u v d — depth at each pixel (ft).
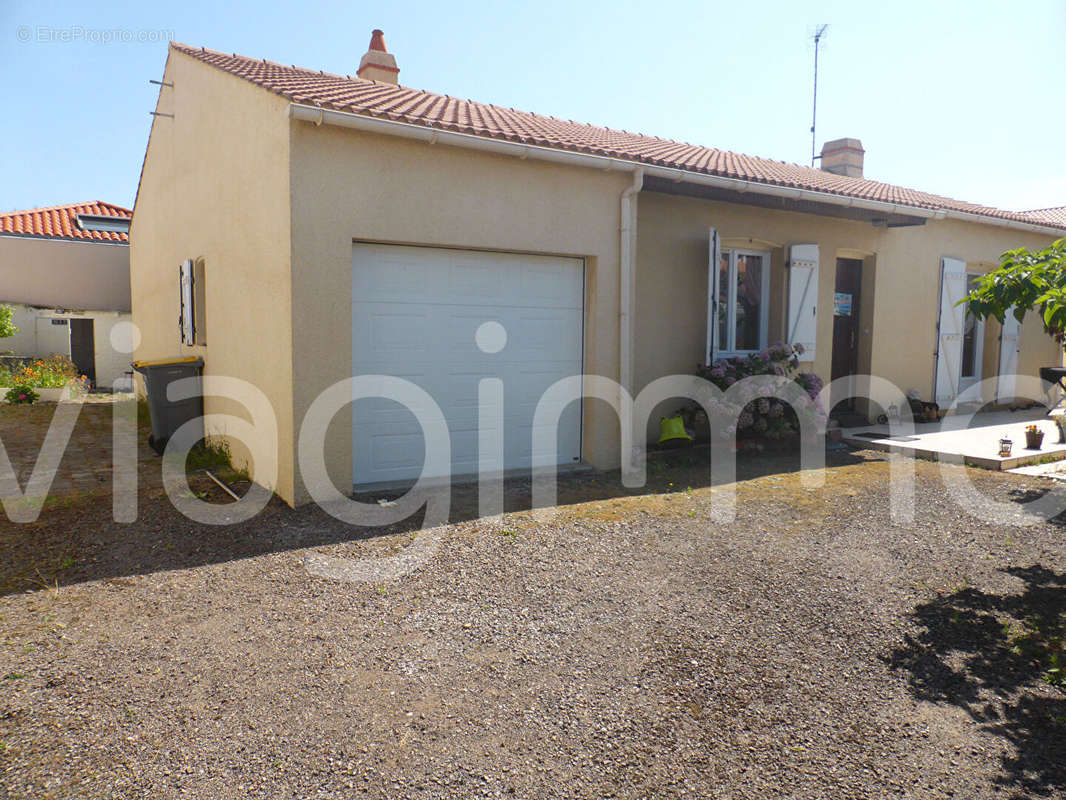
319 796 8.32
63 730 9.34
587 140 27.53
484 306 22.50
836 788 8.67
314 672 11.04
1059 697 10.77
